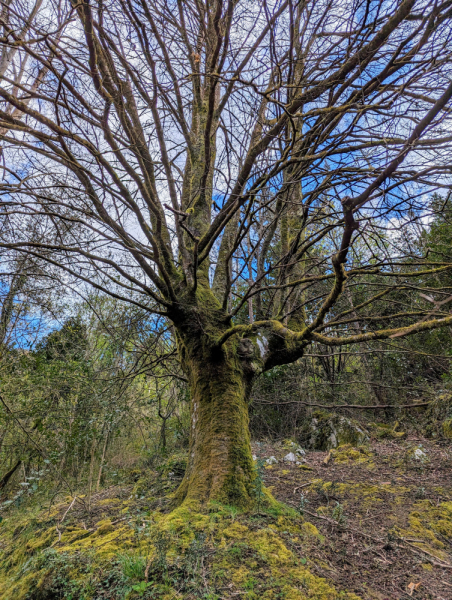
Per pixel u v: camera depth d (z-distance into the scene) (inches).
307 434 336.5
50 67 102.4
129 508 154.9
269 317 200.1
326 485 187.9
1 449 279.4
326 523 137.9
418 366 375.9
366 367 391.2
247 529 115.5
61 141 118.3
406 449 254.4
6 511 210.1
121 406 261.7
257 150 139.1
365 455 254.4
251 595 86.0
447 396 300.4
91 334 331.0
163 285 161.0
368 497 170.4
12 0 117.7
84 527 141.0
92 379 251.1
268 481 200.1
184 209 197.3
